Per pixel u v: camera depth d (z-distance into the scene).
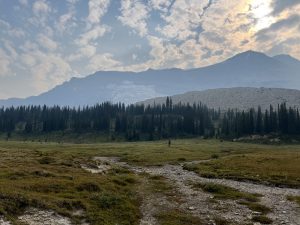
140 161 92.62
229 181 56.31
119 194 38.97
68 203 30.91
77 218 28.34
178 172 69.56
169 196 42.09
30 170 46.28
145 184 50.28
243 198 41.91
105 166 72.56
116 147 148.12
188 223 30.73
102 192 37.12
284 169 64.81
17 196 29.78
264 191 47.50
